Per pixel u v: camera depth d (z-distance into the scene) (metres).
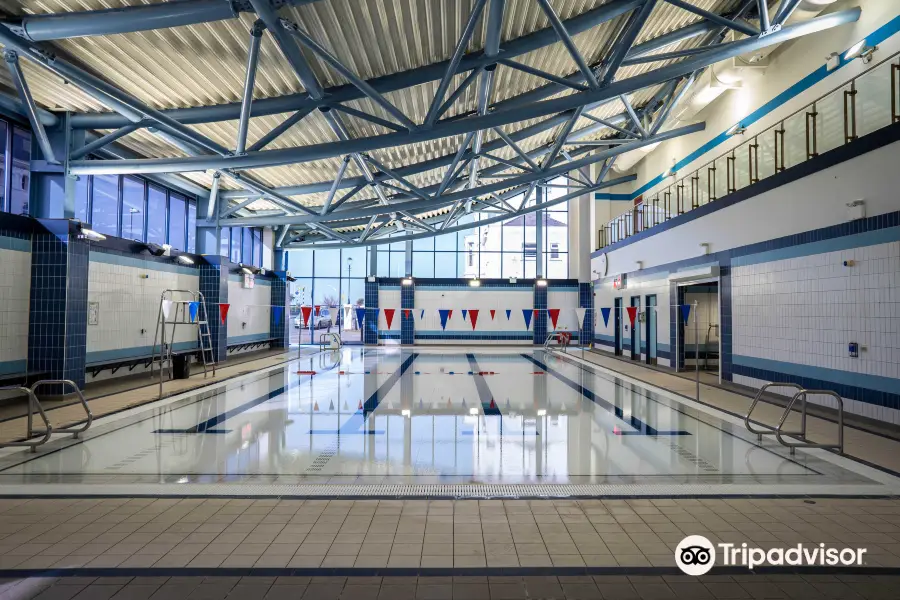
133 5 5.25
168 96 7.37
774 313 8.34
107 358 9.69
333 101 7.22
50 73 6.73
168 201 13.03
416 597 2.43
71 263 8.18
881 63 6.52
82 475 4.28
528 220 23.00
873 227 6.29
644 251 14.46
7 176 8.09
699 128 13.10
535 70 6.73
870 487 3.98
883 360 6.11
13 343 7.74
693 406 7.58
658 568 2.70
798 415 6.87
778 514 3.44
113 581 2.56
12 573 2.64
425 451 5.08
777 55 10.19
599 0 6.92
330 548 2.92
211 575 2.62
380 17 5.93
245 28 5.82
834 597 2.44
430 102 8.85
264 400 8.12
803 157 8.07
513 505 3.59
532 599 2.42
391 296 21.78
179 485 4.02
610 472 4.38
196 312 10.61
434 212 20.73
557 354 17.12
